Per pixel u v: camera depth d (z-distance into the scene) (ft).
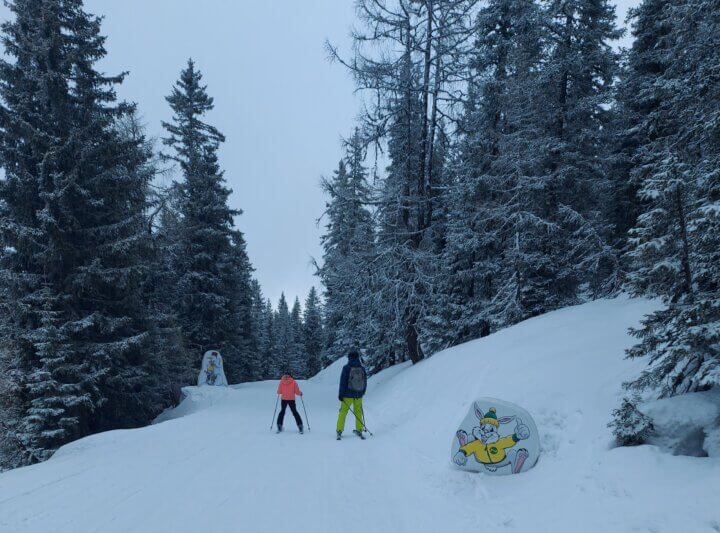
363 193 55.06
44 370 43.09
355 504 17.13
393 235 53.26
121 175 52.44
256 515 16.06
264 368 214.07
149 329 56.08
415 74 53.06
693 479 12.46
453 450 19.99
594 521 12.48
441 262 53.98
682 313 14.53
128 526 15.16
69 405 42.68
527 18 49.96
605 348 24.98
